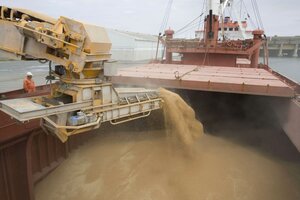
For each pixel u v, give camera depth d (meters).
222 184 8.53
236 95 13.49
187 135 9.63
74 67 6.11
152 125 11.05
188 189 8.17
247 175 9.11
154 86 11.84
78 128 6.10
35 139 8.46
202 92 13.48
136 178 8.65
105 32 6.73
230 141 11.66
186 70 14.81
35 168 8.54
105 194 8.11
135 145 10.38
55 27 6.14
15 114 5.38
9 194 7.54
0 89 19.83
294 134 8.83
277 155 10.62
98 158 9.83
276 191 8.39
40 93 9.30
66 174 9.12
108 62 6.69
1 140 6.78
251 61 20.19
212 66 18.03
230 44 19.00
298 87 11.56
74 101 6.31
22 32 6.15
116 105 7.30
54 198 8.13
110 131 11.39
